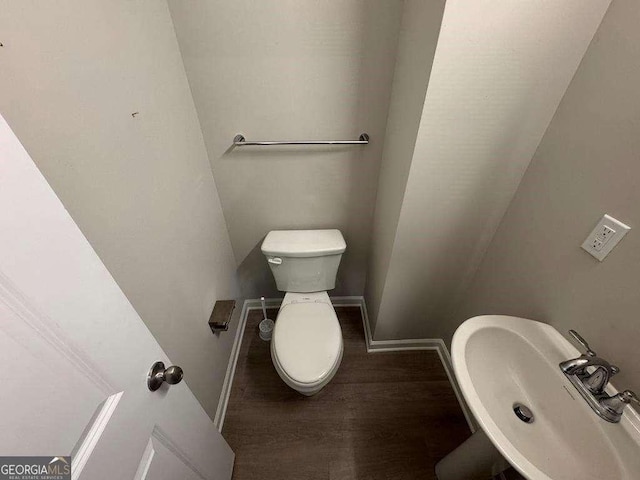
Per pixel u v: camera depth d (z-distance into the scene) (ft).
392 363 5.37
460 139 2.91
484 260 4.03
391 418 4.55
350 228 5.18
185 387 2.40
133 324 1.68
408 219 3.55
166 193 3.01
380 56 3.46
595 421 2.19
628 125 2.12
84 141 1.91
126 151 2.37
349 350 5.62
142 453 1.77
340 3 3.12
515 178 3.26
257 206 4.80
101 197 2.05
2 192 1.00
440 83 2.57
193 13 3.14
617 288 2.27
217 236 4.58
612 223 2.27
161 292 2.85
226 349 4.98
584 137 2.49
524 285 3.29
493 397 2.70
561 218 2.76
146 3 2.72
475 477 3.54
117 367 1.55
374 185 4.61
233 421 4.52
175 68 3.28
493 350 2.92
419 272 4.20
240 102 3.76
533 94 2.68
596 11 2.27
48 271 1.16
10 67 1.45
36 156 1.57
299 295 5.16
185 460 2.46
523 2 2.23
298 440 4.29
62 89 1.76
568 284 2.72
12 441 1.02
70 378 1.27
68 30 1.82
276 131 4.01
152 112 2.79
